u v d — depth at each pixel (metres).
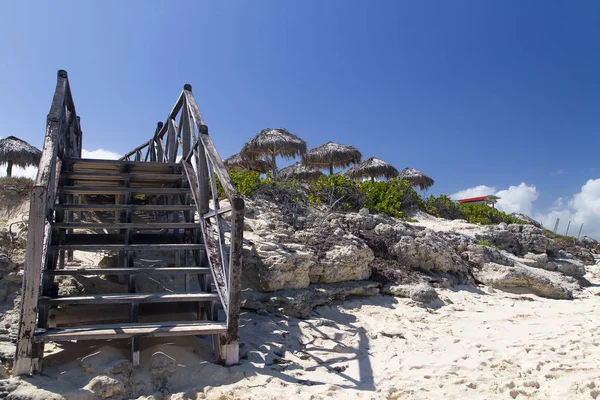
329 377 4.52
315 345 5.51
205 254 5.48
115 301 4.42
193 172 6.34
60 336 3.96
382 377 4.51
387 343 5.69
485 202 26.95
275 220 9.29
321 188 13.17
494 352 5.29
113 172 6.38
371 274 8.20
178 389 4.05
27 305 3.91
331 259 7.59
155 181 7.09
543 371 4.56
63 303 4.26
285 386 4.17
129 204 5.76
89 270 4.62
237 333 4.50
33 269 3.94
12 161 15.12
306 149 15.62
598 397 3.82
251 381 4.19
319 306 6.91
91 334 4.02
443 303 7.88
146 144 10.13
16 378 3.81
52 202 5.02
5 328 4.64
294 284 6.86
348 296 7.45
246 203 9.71
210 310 4.96
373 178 19.05
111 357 4.20
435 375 4.53
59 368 4.12
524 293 9.64
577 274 12.74
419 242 9.37
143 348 4.59
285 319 6.17
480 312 7.57
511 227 14.60
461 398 3.94
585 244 24.14
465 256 10.55
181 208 5.76
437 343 5.74
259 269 6.75
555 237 21.95
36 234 3.95
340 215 10.21
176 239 6.19
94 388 3.79
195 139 6.07
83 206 5.29
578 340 5.70
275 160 15.24
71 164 6.31
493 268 9.98
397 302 7.54
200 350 4.80
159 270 4.88
